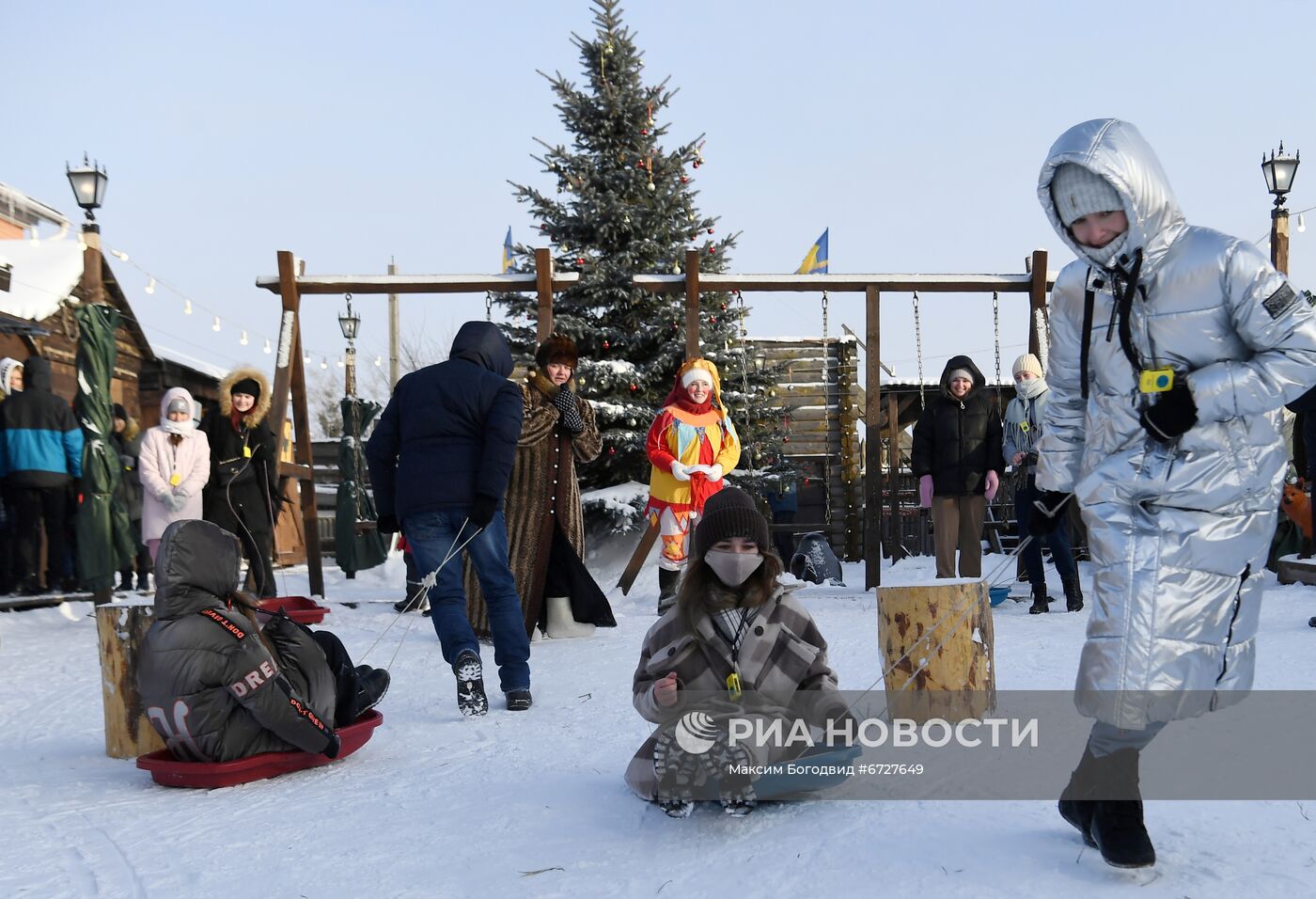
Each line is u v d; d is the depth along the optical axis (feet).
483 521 17.48
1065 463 10.15
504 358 19.48
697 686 10.96
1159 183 8.95
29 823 11.66
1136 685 8.57
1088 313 9.53
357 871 9.73
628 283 43.88
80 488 33.06
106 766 14.69
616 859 9.75
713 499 11.30
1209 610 8.77
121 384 56.85
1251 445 8.91
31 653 25.43
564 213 45.01
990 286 32.86
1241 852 9.13
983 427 30.35
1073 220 9.20
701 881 9.08
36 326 38.86
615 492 43.27
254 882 9.54
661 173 45.62
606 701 17.62
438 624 17.57
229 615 13.16
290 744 13.41
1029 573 29.09
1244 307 8.80
